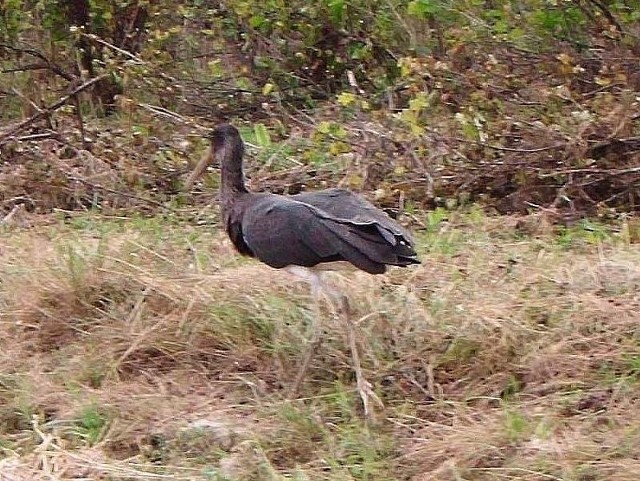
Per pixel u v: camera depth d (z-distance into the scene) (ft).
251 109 59.67
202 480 27.96
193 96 58.75
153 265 38.81
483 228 42.88
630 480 26.61
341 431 30.50
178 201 48.26
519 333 33.91
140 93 56.44
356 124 49.88
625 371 32.01
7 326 36.06
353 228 31.50
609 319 34.17
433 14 54.39
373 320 34.73
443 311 34.91
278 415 31.07
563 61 46.78
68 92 56.70
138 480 27.96
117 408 31.68
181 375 33.76
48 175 49.21
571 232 42.60
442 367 33.42
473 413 30.99
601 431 29.22
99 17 63.05
